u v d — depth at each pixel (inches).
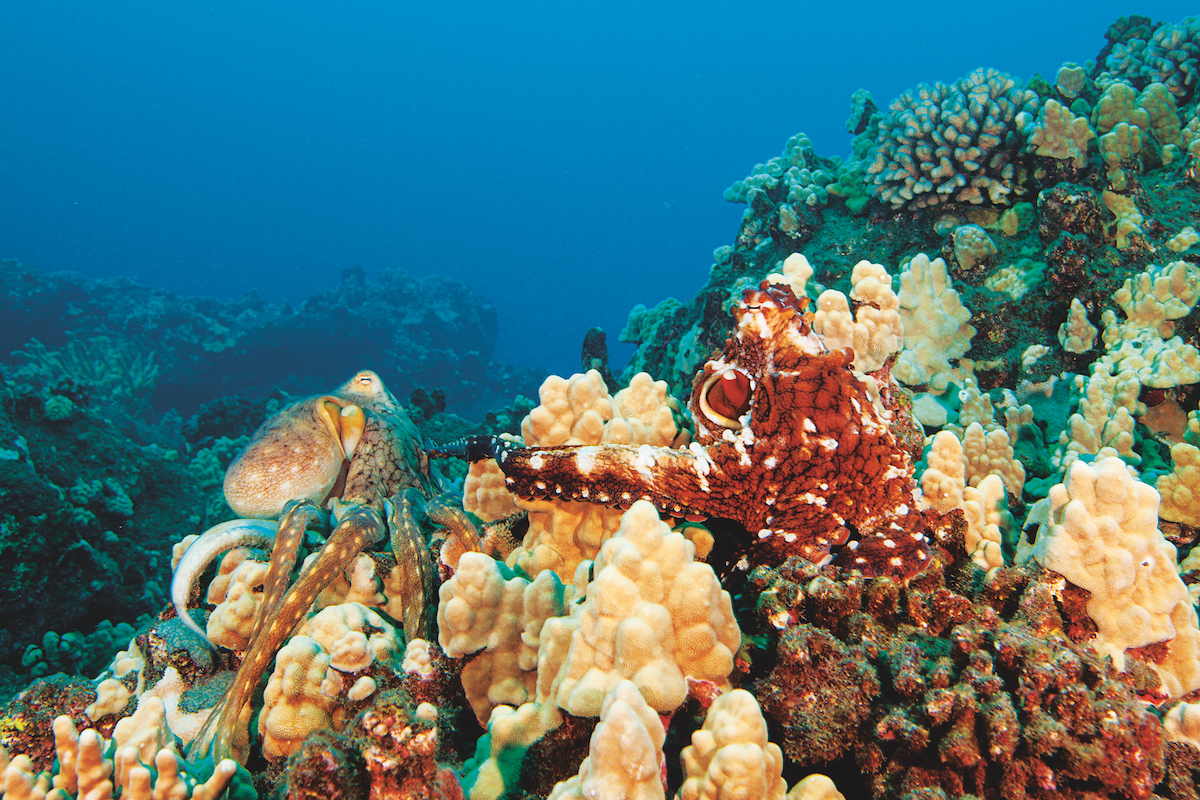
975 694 67.8
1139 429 163.2
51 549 263.3
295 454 112.3
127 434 612.4
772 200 304.3
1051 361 194.2
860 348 124.7
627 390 122.9
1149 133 222.1
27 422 320.2
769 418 80.2
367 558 108.5
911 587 89.2
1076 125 212.4
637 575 70.3
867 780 70.7
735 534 90.8
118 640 268.7
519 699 86.2
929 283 198.1
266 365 1098.7
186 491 375.2
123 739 83.8
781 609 79.8
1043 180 223.8
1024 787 64.9
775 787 65.1
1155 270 184.5
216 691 101.9
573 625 77.5
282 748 84.5
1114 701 65.9
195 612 111.9
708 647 71.6
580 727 73.0
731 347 83.9
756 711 64.9
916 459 111.1
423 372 1213.1
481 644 86.4
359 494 115.8
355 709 85.0
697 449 84.4
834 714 72.3
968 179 235.0
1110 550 81.6
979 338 205.6
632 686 61.3
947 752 65.6
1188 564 113.2
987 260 220.2
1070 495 85.8
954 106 234.2
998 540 102.3
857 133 359.3
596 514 103.7
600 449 87.0
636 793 56.4
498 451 93.7
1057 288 198.1
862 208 268.2
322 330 1151.0
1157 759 65.9
